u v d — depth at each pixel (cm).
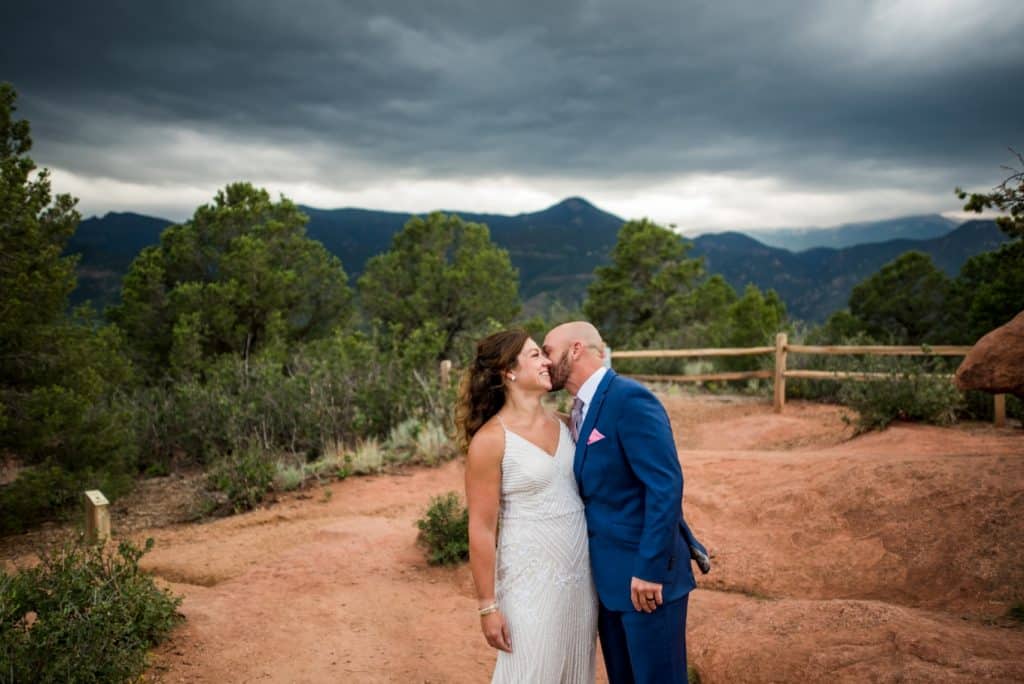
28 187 908
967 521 491
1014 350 446
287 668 423
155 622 448
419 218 2956
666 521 276
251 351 2197
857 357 1405
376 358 1292
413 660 438
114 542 755
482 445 290
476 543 287
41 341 884
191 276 2341
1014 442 765
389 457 1033
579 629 294
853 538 526
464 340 1470
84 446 923
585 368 313
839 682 331
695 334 2303
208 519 844
